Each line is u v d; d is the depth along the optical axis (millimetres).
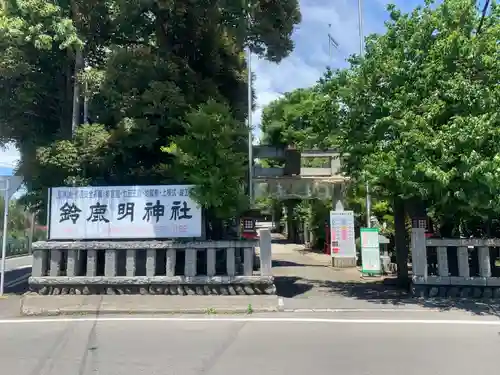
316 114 12094
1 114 12375
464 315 8727
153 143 11758
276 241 42188
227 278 10414
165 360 5945
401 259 12641
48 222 10945
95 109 11898
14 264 21281
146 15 12398
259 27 12586
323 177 18609
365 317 8602
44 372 5520
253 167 18344
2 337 7266
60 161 11031
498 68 9648
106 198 10898
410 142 9359
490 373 5387
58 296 10188
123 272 11078
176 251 10773
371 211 19328
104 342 6883
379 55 10812
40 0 10227
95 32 12414
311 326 7859
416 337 7070
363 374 5359
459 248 10555
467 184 9500
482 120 8820
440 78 10016
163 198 10797
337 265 18047
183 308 9328
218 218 11258
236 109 14297
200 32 12891
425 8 10688
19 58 10992
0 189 11352
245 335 7250
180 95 11352
